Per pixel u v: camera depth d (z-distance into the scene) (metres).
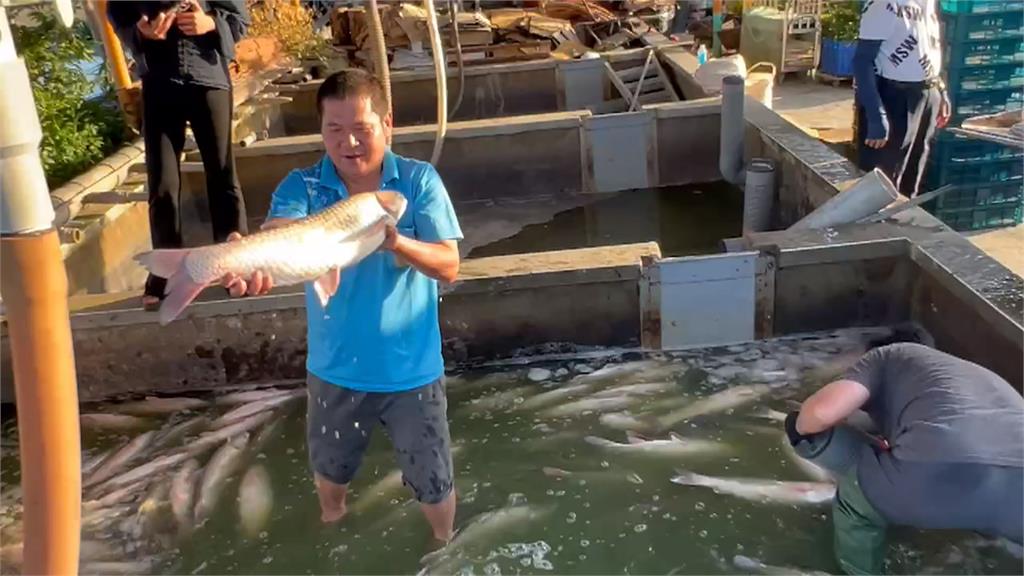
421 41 11.59
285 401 5.13
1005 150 6.92
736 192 8.37
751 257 5.27
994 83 6.92
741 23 13.52
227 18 5.28
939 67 6.34
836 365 5.10
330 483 3.82
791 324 5.46
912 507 3.35
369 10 4.24
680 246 7.29
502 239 7.72
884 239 5.28
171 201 5.34
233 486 4.43
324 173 3.42
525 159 8.55
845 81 12.01
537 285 5.29
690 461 4.38
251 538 4.05
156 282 5.21
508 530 3.97
